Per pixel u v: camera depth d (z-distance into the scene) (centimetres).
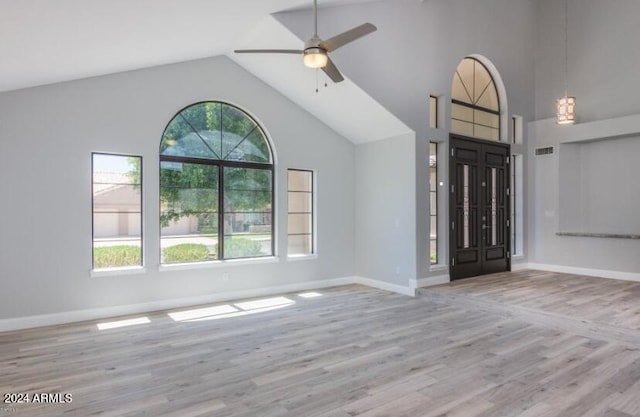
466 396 270
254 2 385
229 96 560
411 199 580
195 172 545
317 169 641
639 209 631
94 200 471
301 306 522
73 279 452
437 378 299
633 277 614
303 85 560
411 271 582
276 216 602
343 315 478
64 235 447
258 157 598
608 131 633
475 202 659
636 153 634
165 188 522
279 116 603
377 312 491
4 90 413
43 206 436
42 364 331
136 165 498
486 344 374
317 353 353
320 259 644
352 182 683
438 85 605
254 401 265
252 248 589
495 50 688
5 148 418
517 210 744
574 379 297
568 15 708
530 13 746
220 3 354
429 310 498
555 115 723
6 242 418
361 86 521
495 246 691
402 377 301
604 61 664
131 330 421
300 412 250
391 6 550
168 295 511
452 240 620
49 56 349
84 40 337
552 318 428
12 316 421
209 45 487
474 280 625
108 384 293
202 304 533
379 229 637
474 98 680
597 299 497
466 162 646
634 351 355
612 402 262
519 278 641
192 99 531
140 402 266
